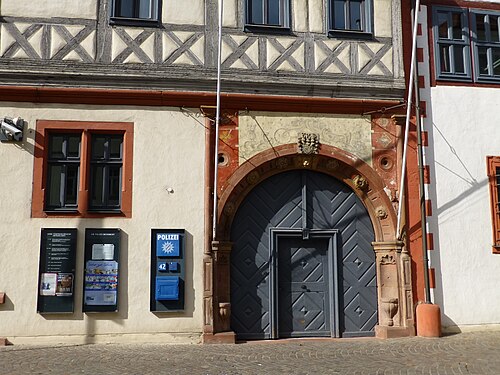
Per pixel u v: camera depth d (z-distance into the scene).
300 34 10.13
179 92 9.67
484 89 10.75
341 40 10.23
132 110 9.67
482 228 10.31
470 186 10.39
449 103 10.58
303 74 9.98
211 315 9.29
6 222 9.14
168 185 9.57
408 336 9.69
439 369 7.23
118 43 9.66
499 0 10.97
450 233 10.19
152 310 9.22
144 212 9.45
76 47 9.57
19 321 8.96
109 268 9.22
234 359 7.89
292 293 9.99
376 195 10.14
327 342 9.36
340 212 10.22
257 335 9.69
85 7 9.71
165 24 9.83
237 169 9.76
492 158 10.54
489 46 10.91
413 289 9.90
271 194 10.10
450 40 10.77
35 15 9.59
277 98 9.88
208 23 9.93
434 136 10.42
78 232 9.27
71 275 9.12
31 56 9.46
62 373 6.97
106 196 9.52
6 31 9.49
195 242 9.50
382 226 10.08
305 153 9.91
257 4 10.25
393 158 10.21
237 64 9.86
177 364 7.53
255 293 9.80
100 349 8.57
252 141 9.88
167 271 9.35
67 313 9.05
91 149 9.59
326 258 10.16
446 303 10.00
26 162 9.33
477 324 10.05
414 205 10.15
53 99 9.49
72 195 9.47
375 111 10.22
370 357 8.02
